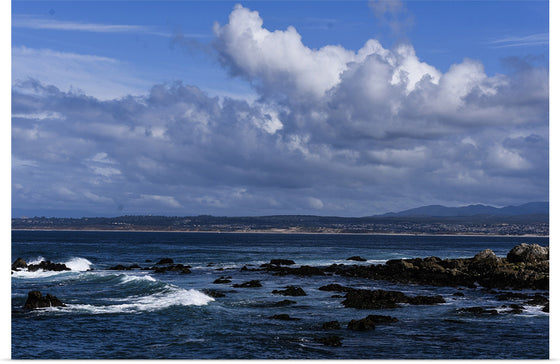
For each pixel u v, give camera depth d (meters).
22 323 24.94
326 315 28.09
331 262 73.19
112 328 23.97
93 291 35.62
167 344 21.31
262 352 20.11
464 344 21.58
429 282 45.81
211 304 30.59
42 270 53.84
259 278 49.81
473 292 40.03
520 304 32.50
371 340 22.20
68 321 25.39
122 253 91.81
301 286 42.62
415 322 26.44
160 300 31.12
